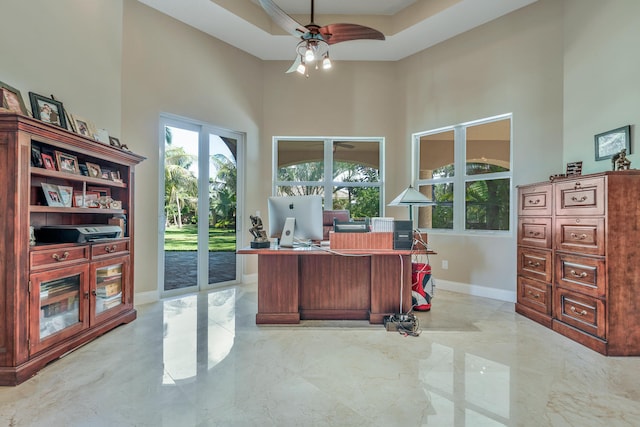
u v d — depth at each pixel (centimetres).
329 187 507
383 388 182
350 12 417
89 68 288
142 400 169
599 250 234
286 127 492
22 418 153
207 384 185
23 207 191
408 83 473
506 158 391
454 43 422
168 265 395
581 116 310
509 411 161
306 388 182
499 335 266
